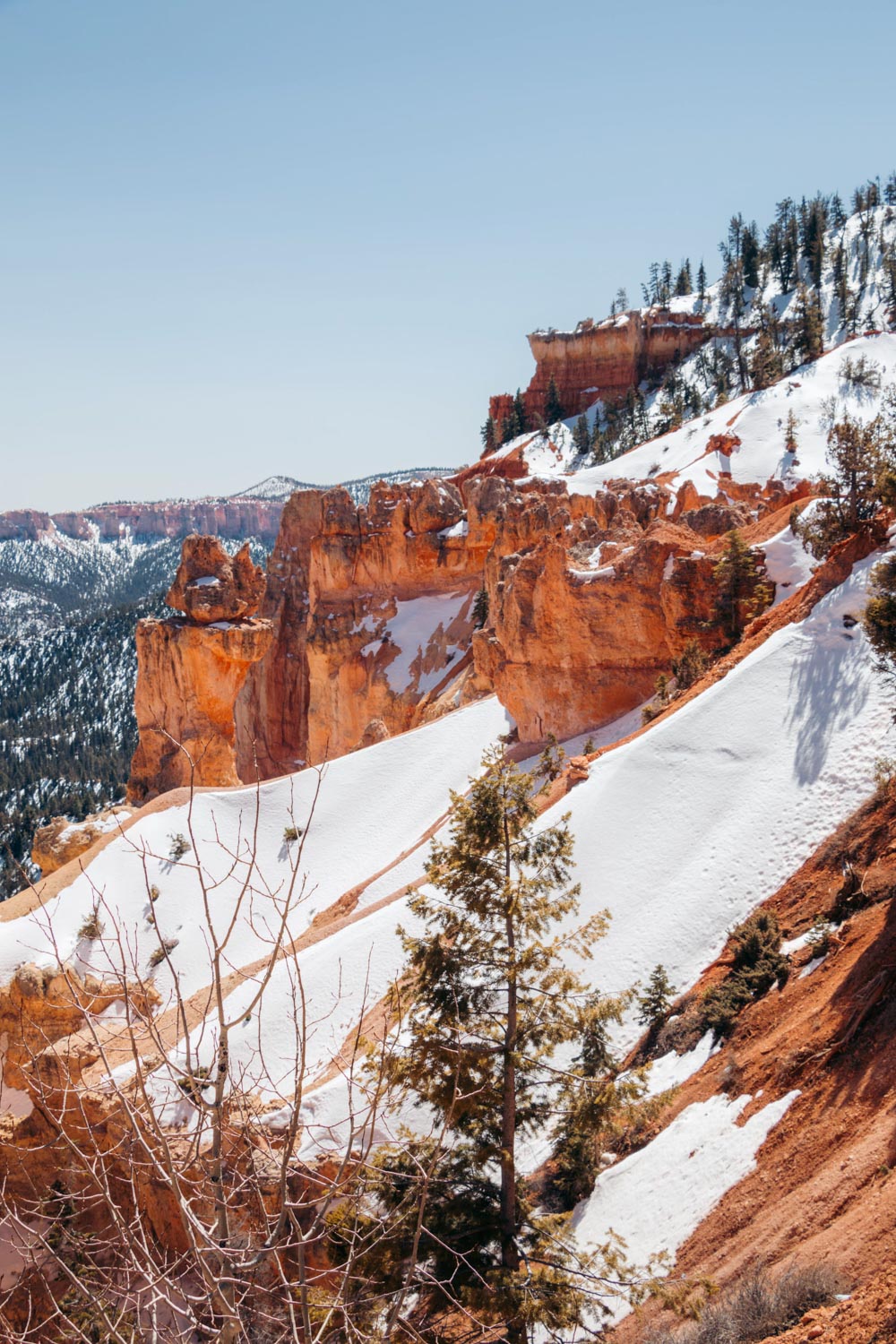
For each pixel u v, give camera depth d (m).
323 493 131.50
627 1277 22.53
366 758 72.44
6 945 58.34
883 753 36.50
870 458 53.16
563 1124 23.75
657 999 32.56
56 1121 10.65
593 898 38.53
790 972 29.41
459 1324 21.62
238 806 69.62
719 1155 24.08
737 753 41.22
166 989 55.84
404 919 43.50
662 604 61.53
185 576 88.12
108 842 66.12
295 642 131.12
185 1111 32.44
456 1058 21.98
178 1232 30.50
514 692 68.56
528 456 183.12
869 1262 16.77
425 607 115.19
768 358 164.12
